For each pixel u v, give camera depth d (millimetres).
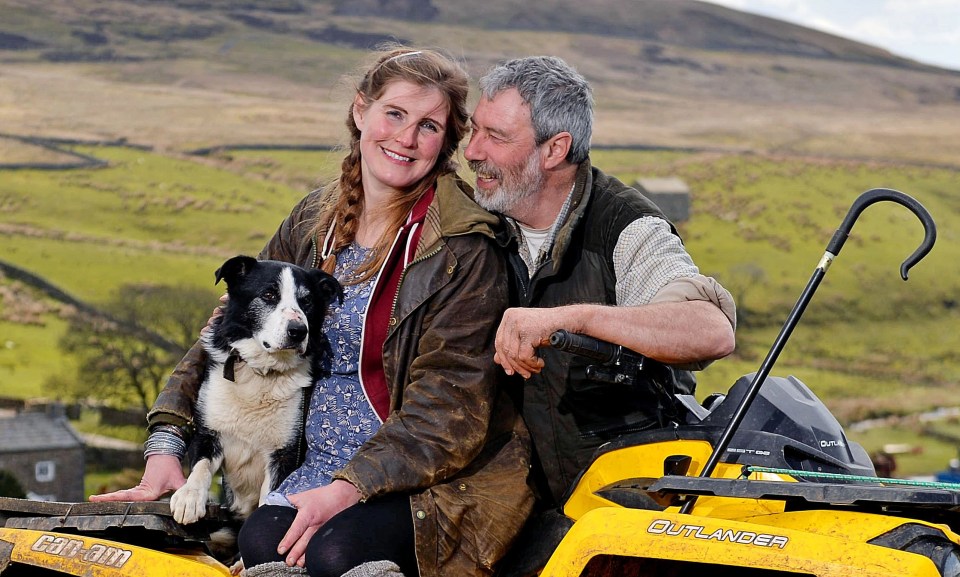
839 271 113062
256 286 4465
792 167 145375
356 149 4488
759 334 98625
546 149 4371
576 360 4156
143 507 4086
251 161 132125
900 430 81062
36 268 91812
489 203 4465
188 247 104375
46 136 132125
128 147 132250
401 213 4266
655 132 171125
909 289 112062
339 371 4289
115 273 91875
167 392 4594
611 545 3201
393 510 3746
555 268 4316
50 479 63000
